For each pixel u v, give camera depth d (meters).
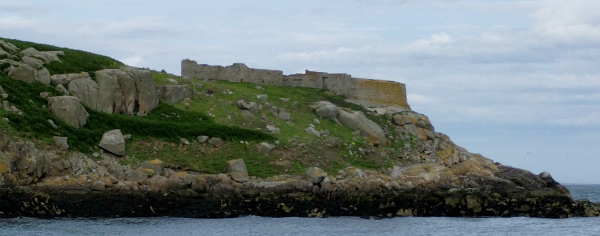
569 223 66.62
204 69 95.06
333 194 64.44
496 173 76.44
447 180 71.12
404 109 94.31
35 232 51.75
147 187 61.38
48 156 61.31
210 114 81.69
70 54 83.69
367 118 87.75
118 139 68.06
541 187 73.62
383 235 56.91
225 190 62.91
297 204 63.53
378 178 68.38
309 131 81.19
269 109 85.88
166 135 73.38
